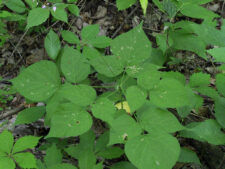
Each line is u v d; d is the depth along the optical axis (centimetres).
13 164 83
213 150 108
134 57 88
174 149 76
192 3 102
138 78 83
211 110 120
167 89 81
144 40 88
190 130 94
